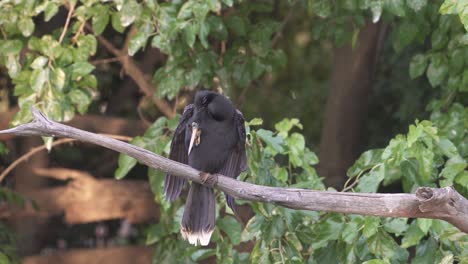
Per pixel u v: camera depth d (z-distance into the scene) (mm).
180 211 10297
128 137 12742
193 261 11109
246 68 11625
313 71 17922
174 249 11625
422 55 11188
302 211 9195
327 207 7988
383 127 15930
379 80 16109
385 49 16062
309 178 10000
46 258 14781
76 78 10320
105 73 15820
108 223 17453
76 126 13727
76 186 14094
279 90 17172
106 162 16109
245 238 9859
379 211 7902
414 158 9242
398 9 10102
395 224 8984
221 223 9922
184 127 8867
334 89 14570
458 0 8750
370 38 14156
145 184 14344
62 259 14820
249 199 8180
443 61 10992
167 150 9719
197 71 11188
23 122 10180
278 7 15297
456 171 9188
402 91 15539
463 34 10547
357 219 9023
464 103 11570
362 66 14312
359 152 14609
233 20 11281
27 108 10219
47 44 10375
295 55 17531
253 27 11625
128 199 14086
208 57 11266
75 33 11125
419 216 7883
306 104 17031
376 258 8969
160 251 11719
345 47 14367
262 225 9289
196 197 8672
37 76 10227
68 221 14211
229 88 11555
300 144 9953
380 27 14297
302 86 17391
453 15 10570
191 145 8445
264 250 9320
